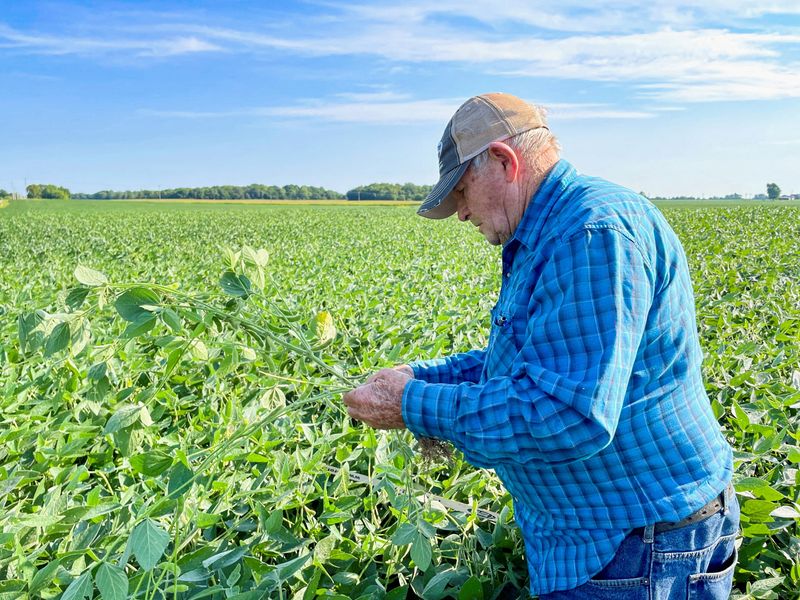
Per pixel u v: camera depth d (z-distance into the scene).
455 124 1.98
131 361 4.18
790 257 10.89
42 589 1.97
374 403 1.97
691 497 1.85
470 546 2.57
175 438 3.36
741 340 5.42
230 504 2.71
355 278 9.82
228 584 2.02
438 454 2.44
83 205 85.94
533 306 1.83
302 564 2.10
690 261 10.58
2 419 3.61
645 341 1.77
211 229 30.70
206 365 4.32
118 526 2.38
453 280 9.70
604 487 1.86
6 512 2.62
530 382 1.74
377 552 2.54
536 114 1.98
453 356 2.55
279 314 2.64
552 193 1.92
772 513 2.49
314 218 42.00
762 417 3.51
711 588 1.99
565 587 1.96
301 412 3.69
